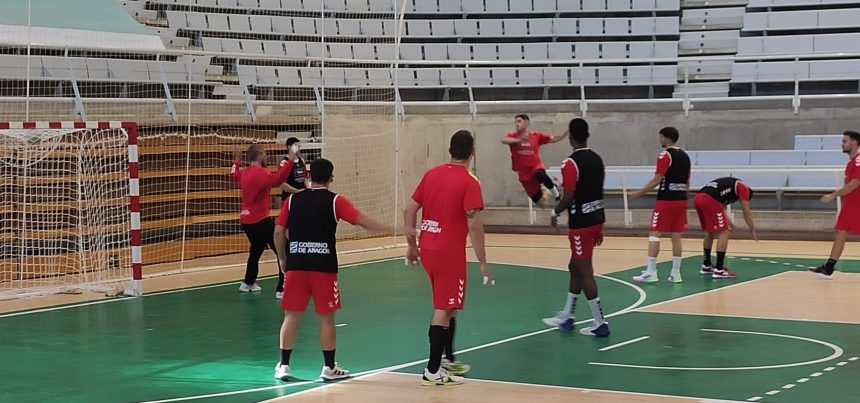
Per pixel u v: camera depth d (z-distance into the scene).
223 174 18.56
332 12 25.98
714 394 7.54
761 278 14.57
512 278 14.91
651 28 26.38
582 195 10.19
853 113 21.33
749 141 21.92
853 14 25.52
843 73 23.56
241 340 10.27
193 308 12.42
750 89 24.61
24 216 14.95
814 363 8.72
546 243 20.08
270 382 8.25
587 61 22.27
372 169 21.36
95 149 16.38
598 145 22.64
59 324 11.28
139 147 17.11
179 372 8.68
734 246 19.08
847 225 14.09
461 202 8.05
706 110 22.06
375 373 8.58
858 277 14.60
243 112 19.03
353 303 12.68
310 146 18.48
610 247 19.12
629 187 22.00
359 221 8.14
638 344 9.70
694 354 9.17
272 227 13.77
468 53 26.16
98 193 16.19
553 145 22.70
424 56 26.06
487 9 27.36
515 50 26.12
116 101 16.97
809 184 20.70
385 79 24.66
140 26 21.41
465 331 10.56
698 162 21.67
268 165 19.33
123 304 12.79
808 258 17.08
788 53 25.22
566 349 9.49
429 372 8.05
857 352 9.19
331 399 7.57
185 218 16.44
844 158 20.52
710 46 26.12
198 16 24.34
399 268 16.34
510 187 22.89
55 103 16.16
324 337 8.26
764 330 10.38
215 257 18.17
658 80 24.80
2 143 15.00
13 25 19.03
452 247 8.05
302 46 24.56
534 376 8.29
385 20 25.95
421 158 22.72
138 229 13.53
